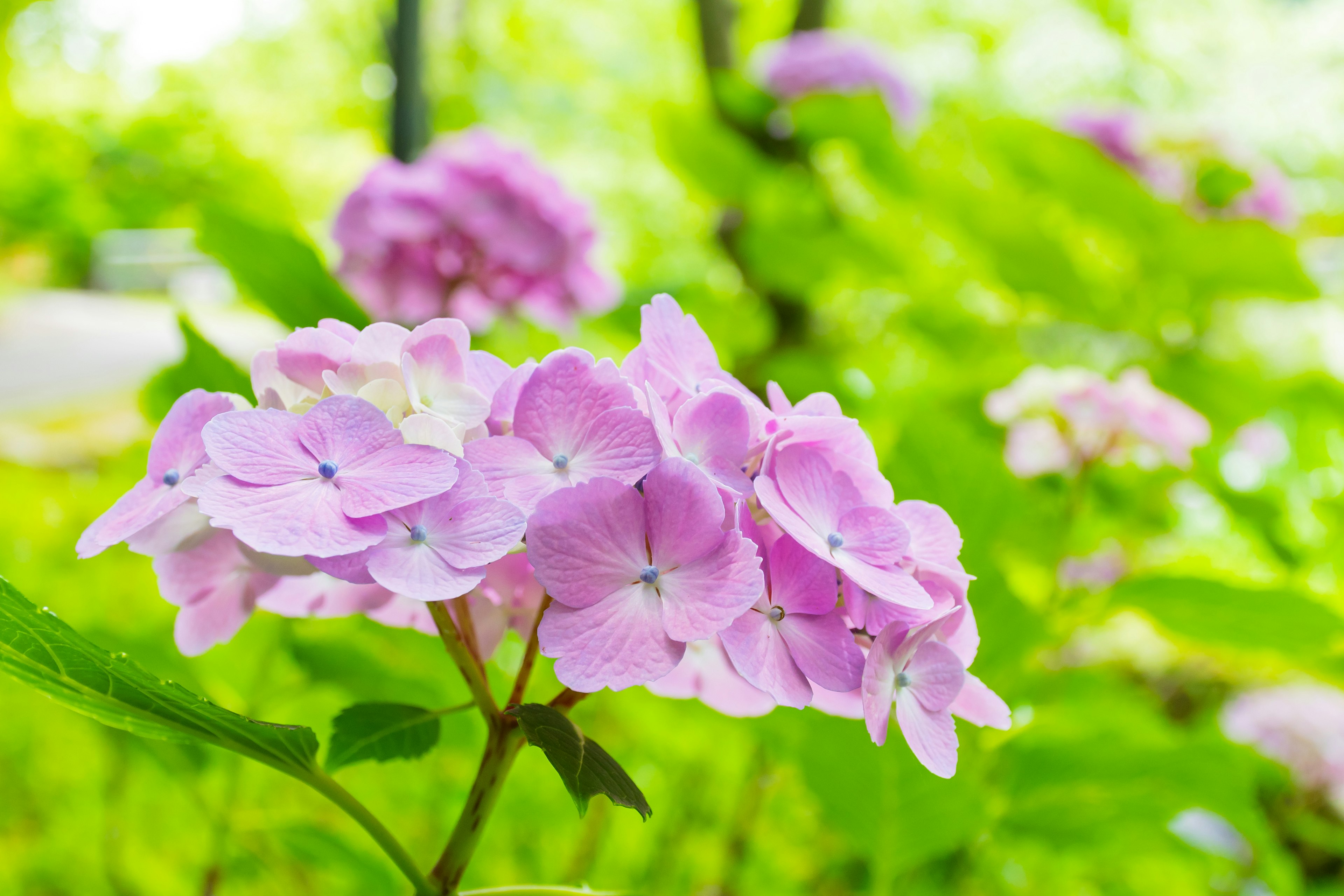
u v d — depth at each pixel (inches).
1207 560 46.0
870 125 69.6
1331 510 46.8
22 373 193.3
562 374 22.4
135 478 38.0
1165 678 79.6
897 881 32.2
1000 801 31.8
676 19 159.9
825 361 46.9
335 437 21.8
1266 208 58.7
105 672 22.0
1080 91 160.6
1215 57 140.6
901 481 30.1
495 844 36.0
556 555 21.7
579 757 22.0
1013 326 59.4
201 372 28.7
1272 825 62.8
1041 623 30.0
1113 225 52.7
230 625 24.1
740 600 21.6
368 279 51.4
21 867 34.3
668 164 67.2
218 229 29.7
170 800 36.2
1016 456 42.4
